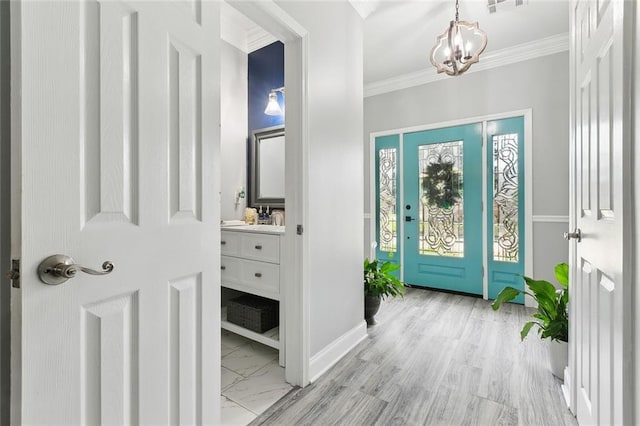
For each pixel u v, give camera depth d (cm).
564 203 293
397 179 389
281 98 282
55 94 67
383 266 278
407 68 354
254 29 294
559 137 294
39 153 64
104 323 76
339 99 211
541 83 302
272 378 182
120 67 80
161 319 90
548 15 258
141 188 85
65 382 69
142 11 85
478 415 148
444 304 315
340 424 143
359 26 237
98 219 75
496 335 239
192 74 101
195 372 101
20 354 62
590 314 119
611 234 93
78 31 71
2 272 67
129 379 82
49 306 66
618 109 87
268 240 201
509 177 321
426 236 370
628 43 82
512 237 320
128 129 82
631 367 81
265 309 216
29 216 63
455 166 351
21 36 62
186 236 98
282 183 280
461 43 200
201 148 103
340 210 212
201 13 104
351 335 220
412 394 165
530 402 157
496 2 241
